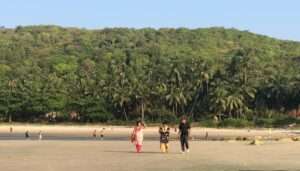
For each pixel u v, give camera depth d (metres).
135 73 179.75
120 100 165.88
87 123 165.88
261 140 68.38
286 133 114.62
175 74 172.38
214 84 168.75
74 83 177.62
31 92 169.62
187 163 36.16
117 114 168.38
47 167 33.53
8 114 169.12
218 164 35.50
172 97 167.00
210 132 129.00
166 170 32.03
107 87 170.38
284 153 44.75
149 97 168.00
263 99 171.25
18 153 46.03
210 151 47.34
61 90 171.88
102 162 36.88
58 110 168.38
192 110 168.25
